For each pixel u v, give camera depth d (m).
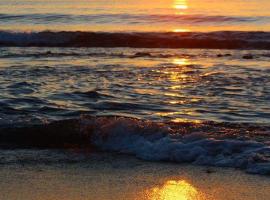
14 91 14.10
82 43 28.39
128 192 6.75
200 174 7.47
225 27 34.72
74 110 11.93
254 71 17.86
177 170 7.67
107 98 13.45
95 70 18.27
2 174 7.52
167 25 35.94
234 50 25.62
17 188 6.92
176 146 8.41
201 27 35.06
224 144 8.35
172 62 20.69
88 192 6.76
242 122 10.88
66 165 7.97
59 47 27.42
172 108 12.34
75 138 9.30
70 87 14.88
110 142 8.99
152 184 7.07
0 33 29.33
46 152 8.69
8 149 8.87
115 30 32.97
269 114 11.69
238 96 13.73
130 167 7.85
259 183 7.05
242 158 7.90
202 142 8.45
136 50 25.62
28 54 23.44
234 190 6.80
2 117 10.78
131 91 14.45
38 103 12.63
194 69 18.56
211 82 15.84
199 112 11.93
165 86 15.23
